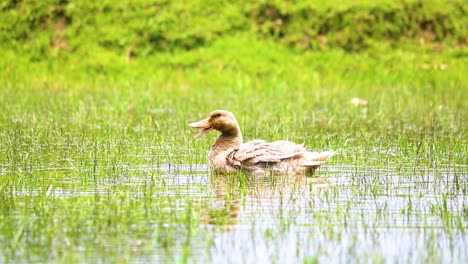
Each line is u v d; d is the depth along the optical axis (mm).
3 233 10820
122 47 32375
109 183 13984
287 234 10883
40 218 11445
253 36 32969
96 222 11352
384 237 10781
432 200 12789
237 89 28891
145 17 33094
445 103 25234
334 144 17734
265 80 30844
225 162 15266
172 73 31500
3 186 13578
